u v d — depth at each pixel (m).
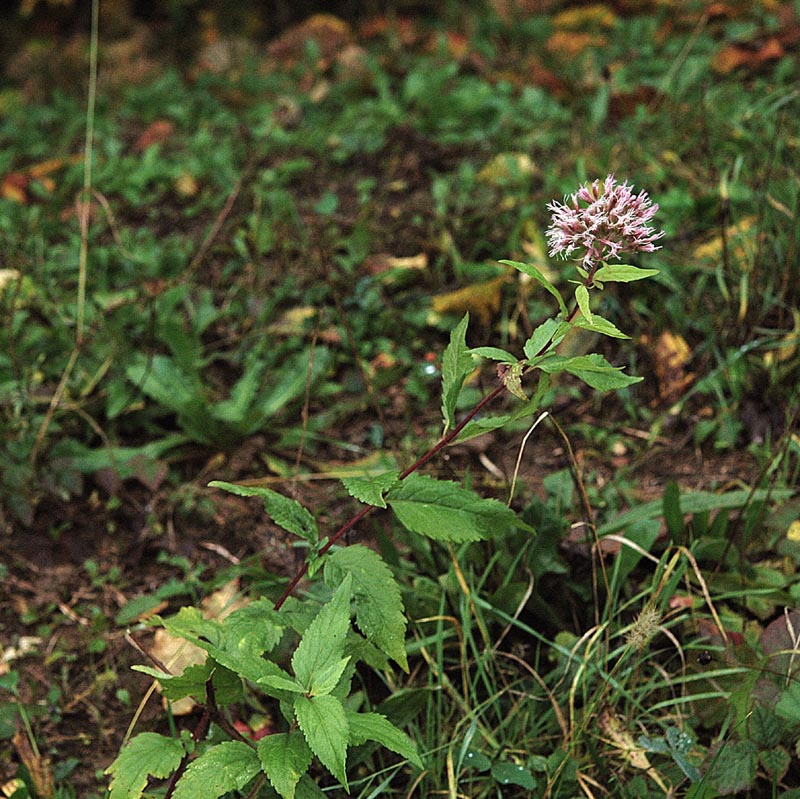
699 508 1.09
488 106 1.80
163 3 2.63
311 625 0.90
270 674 0.92
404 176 1.65
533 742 1.02
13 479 1.19
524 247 1.38
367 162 1.70
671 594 1.03
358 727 0.90
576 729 1.00
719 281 1.27
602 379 0.92
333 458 1.24
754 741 0.95
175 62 2.42
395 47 2.18
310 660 0.90
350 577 0.91
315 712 0.88
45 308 1.36
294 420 1.28
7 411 1.25
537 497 1.08
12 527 1.19
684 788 0.98
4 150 1.98
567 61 2.01
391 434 1.25
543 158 1.63
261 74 2.21
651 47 2.01
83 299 1.33
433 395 1.28
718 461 1.20
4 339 1.31
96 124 2.03
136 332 1.34
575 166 1.54
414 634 1.06
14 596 1.14
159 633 1.10
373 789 1.01
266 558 1.16
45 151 1.95
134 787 0.90
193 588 1.13
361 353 1.32
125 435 1.27
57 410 1.26
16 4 2.63
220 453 1.25
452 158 1.67
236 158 1.78
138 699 1.07
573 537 1.11
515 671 1.06
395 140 1.74
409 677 1.06
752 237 1.31
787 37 1.89
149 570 1.17
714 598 1.05
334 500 1.20
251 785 0.95
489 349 0.92
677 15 2.12
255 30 2.53
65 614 1.13
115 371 1.29
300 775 0.89
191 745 0.93
